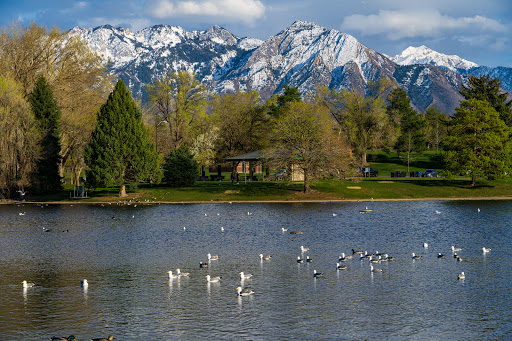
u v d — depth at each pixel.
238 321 33.50
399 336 30.98
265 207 95.94
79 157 132.25
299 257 52.00
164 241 62.25
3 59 111.62
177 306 36.50
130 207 99.25
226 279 43.53
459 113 125.56
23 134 107.94
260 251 55.31
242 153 142.00
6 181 108.94
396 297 38.03
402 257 51.41
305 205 98.50
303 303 36.84
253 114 141.88
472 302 36.78
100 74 122.06
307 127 108.38
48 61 116.44
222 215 85.88
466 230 67.56
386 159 182.88
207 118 148.25
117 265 49.12
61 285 42.12
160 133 148.88
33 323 33.44
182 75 143.25
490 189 113.19
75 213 90.50
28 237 65.81
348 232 67.19
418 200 105.06
